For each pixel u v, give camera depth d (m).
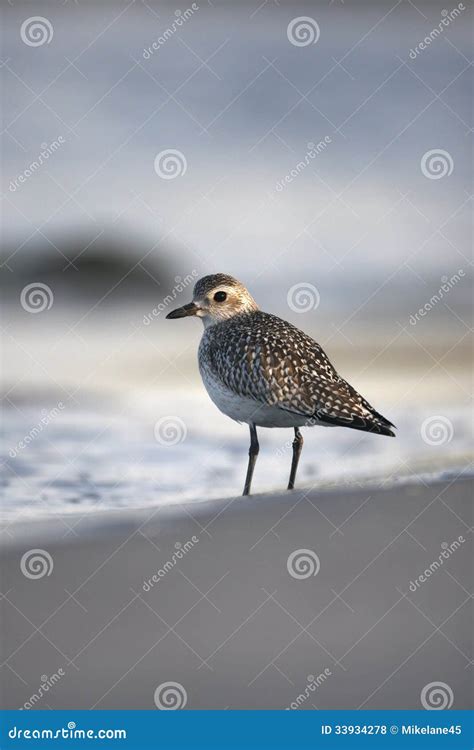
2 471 11.32
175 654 5.84
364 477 10.47
